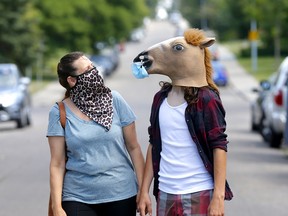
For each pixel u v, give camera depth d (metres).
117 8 103.31
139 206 9.05
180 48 8.56
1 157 25.59
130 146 9.32
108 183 9.07
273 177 20.47
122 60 128.25
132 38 174.38
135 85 78.44
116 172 9.11
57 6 88.88
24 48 76.56
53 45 90.50
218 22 145.00
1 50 76.19
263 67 91.75
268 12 74.69
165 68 8.65
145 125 36.84
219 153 8.56
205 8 157.75
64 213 9.06
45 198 17.55
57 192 9.10
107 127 9.04
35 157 25.47
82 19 93.62
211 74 8.82
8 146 29.20
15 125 40.91
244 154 25.66
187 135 8.61
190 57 8.58
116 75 98.12
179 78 8.64
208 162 8.62
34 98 64.56
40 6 88.62
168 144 8.67
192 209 8.63
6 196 17.86
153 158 8.84
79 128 9.05
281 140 27.28
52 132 9.13
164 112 8.70
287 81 27.03
